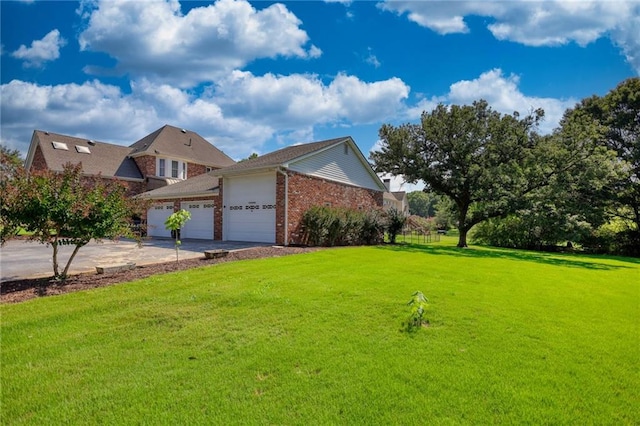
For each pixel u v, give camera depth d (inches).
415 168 826.8
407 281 293.1
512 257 598.2
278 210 587.5
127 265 327.0
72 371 132.9
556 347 157.0
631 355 149.8
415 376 127.9
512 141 748.6
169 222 371.2
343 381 124.3
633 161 890.1
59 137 985.5
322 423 100.9
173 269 327.6
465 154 782.5
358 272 331.9
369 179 853.8
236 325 180.1
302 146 757.3
